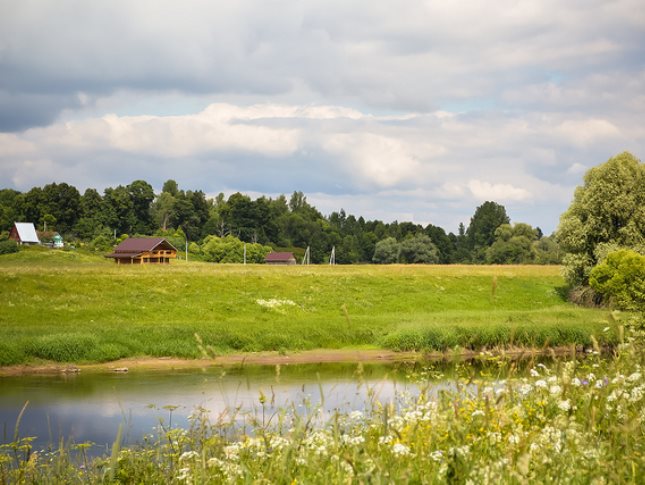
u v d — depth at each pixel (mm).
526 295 65688
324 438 5922
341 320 45969
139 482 7719
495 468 4762
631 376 6570
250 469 5551
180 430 8758
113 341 35375
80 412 21047
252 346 38250
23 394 25016
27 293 48094
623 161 65250
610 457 4949
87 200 183000
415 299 60719
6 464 8680
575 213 65875
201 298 52375
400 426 6285
